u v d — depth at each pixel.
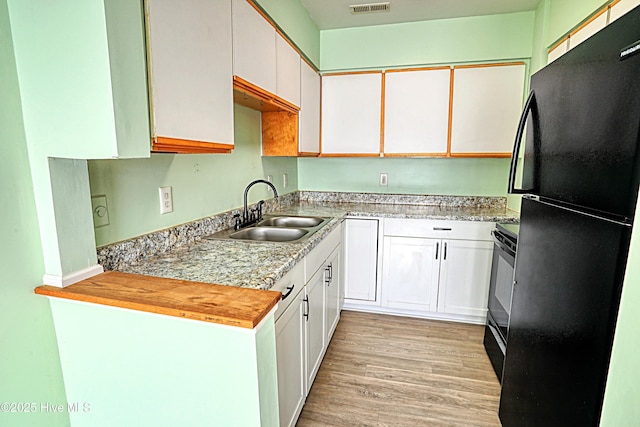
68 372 1.06
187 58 1.11
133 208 1.32
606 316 0.78
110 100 0.84
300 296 1.51
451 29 2.63
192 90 1.14
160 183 1.46
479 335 2.40
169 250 1.48
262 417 0.90
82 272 1.06
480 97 2.59
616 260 0.75
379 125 2.82
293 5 2.22
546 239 1.09
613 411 0.77
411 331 2.46
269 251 1.46
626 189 0.73
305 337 1.60
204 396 0.92
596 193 0.83
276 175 2.75
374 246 2.65
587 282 0.85
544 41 2.29
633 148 0.71
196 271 1.21
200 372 0.91
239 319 0.81
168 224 1.51
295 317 1.45
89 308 0.97
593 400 0.82
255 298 0.92
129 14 0.87
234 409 0.90
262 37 1.70
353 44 2.83
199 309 0.85
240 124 2.11
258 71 1.66
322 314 1.95
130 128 0.89
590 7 1.76
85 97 0.86
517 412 1.31
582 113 0.91
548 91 1.11
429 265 2.57
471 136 2.64
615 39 0.77
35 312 0.99
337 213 2.56
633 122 0.71
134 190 1.32
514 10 2.47
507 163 2.87
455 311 2.57
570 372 0.92
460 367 2.02
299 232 1.94
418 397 1.76
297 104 2.31
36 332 0.99
